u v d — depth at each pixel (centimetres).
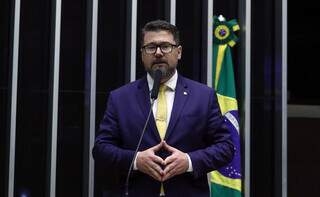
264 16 793
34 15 745
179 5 778
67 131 745
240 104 784
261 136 788
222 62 758
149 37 465
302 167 1013
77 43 752
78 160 747
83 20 757
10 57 736
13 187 725
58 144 741
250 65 782
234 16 793
